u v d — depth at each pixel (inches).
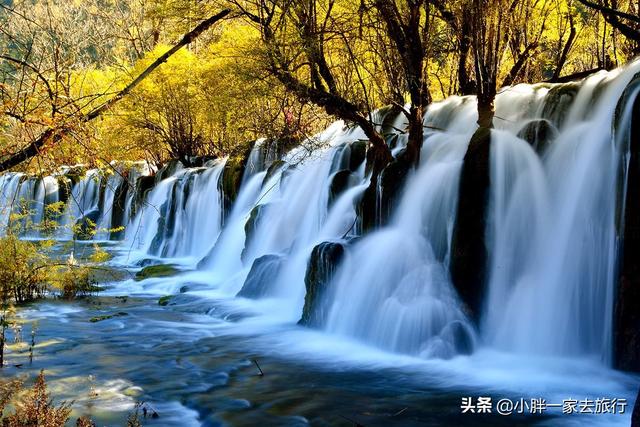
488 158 389.1
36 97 239.9
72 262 588.7
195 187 889.5
